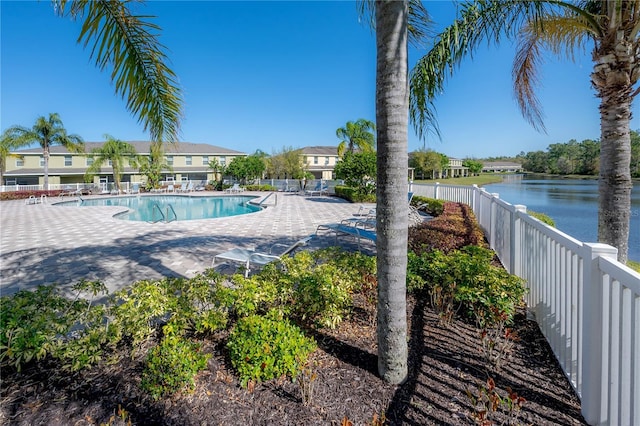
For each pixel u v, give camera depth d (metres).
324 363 2.57
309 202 19.98
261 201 19.98
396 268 2.30
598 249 1.94
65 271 5.83
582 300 2.08
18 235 9.36
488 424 1.76
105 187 30.30
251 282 3.26
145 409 2.10
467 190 11.00
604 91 4.02
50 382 2.36
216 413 2.05
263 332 2.48
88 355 2.45
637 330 1.59
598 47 4.13
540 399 2.18
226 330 3.07
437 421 1.97
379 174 2.30
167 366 2.18
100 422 2.01
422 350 2.76
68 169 32.53
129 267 6.04
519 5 4.21
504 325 3.17
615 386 1.79
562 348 2.51
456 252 4.25
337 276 3.60
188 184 31.80
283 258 4.32
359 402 2.15
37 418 2.04
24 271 5.85
